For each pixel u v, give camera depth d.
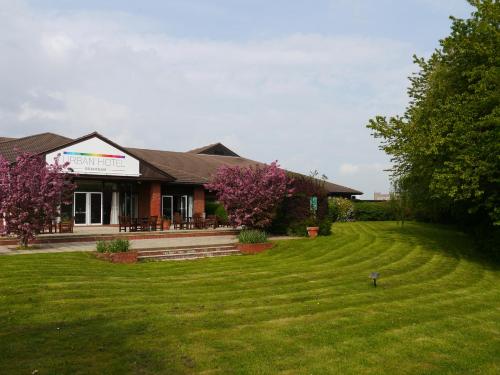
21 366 6.21
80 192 28.23
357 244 19.64
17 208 16.42
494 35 15.65
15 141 30.12
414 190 22.22
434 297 11.32
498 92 14.68
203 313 9.08
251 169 22.36
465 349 7.43
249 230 20.75
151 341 7.30
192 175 34.00
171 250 17.27
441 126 16.16
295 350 7.11
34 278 11.59
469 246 19.91
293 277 13.29
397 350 7.25
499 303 11.09
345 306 10.04
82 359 6.49
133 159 28.64
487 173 14.48
